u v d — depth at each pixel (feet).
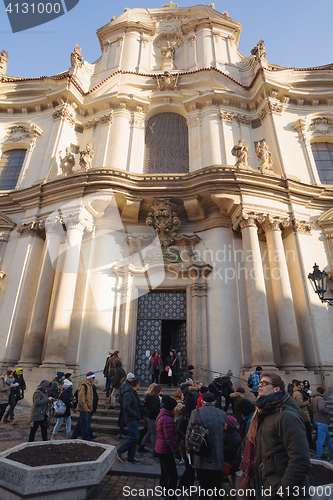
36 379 31.71
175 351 36.91
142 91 55.72
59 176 43.11
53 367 32.19
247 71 60.44
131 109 54.39
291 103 53.21
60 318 34.40
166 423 12.91
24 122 55.16
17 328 38.11
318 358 34.42
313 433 25.80
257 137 51.70
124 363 37.24
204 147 49.67
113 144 50.29
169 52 61.67
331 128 51.75
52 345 33.45
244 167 40.70
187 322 39.55
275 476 7.39
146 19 68.28
